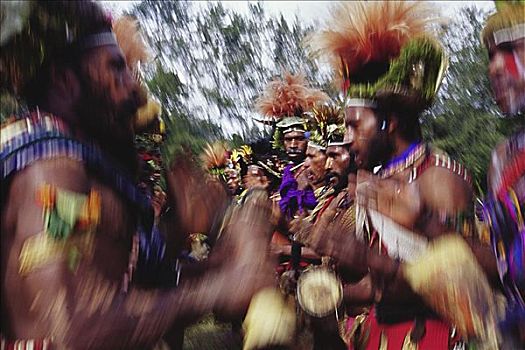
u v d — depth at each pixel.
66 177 1.73
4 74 1.90
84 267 1.66
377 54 2.79
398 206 2.68
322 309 2.79
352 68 2.84
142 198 1.93
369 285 2.97
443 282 2.32
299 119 4.23
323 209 3.62
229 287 1.73
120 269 1.77
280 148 4.41
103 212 1.75
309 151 4.00
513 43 2.55
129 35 2.42
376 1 2.83
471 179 2.71
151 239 1.93
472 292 2.30
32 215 1.68
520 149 2.47
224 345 4.00
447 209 2.58
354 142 2.85
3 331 1.70
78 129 1.88
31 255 1.63
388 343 2.83
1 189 1.75
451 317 2.32
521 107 2.57
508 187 2.46
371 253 2.67
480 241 2.59
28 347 1.60
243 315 1.79
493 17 2.61
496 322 2.33
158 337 1.67
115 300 1.66
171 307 1.68
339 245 2.71
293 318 1.83
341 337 2.96
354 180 3.34
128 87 1.95
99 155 1.84
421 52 2.78
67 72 1.89
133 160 1.98
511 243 2.46
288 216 3.91
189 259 2.19
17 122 1.84
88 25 1.90
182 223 2.19
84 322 1.61
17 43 1.87
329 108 4.09
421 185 2.65
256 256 1.77
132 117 1.97
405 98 2.77
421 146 2.76
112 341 1.62
